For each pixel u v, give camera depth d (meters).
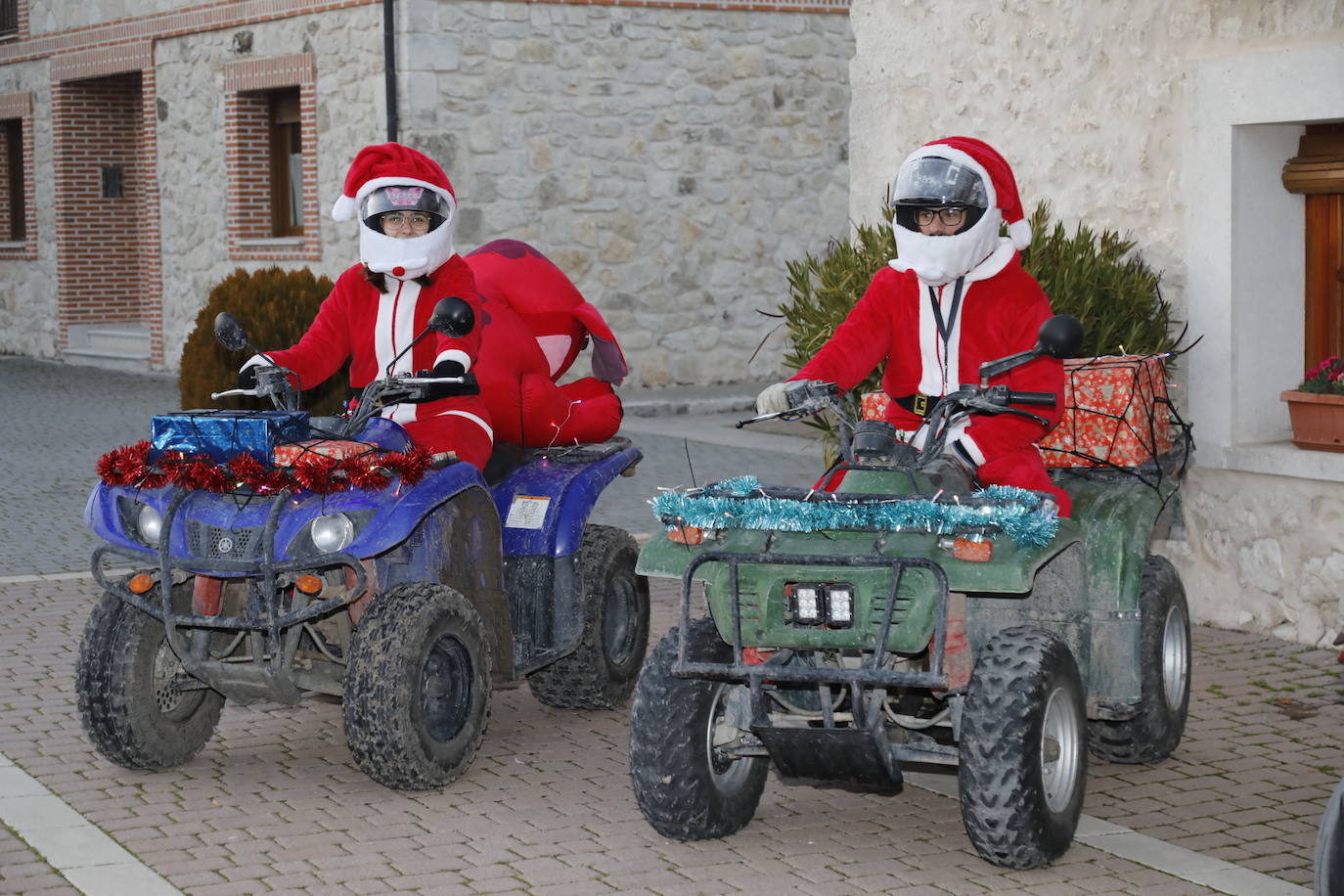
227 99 18.62
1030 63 8.81
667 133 17.48
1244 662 7.52
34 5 21.83
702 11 17.48
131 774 5.89
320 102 17.30
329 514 5.45
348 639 5.88
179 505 5.59
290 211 18.95
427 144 16.30
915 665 5.24
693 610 8.67
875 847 5.17
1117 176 8.45
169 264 20.08
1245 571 8.09
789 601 4.85
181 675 5.88
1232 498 8.09
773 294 18.27
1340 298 8.09
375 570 5.76
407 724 5.50
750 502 4.89
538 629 6.49
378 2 16.38
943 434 5.20
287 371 5.96
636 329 17.61
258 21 17.97
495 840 5.19
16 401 17.33
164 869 4.89
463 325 5.58
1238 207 7.95
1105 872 4.94
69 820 5.32
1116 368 6.05
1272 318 8.10
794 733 4.82
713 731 5.22
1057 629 5.56
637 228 17.44
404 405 6.21
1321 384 7.80
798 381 5.20
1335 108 7.39
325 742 6.33
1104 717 5.65
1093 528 5.61
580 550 6.75
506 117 16.64
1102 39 8.45
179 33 19.20
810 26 18.08
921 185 5.48
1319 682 7.17
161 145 19.89
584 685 6.74
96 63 20.75
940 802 5.66
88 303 22.11
